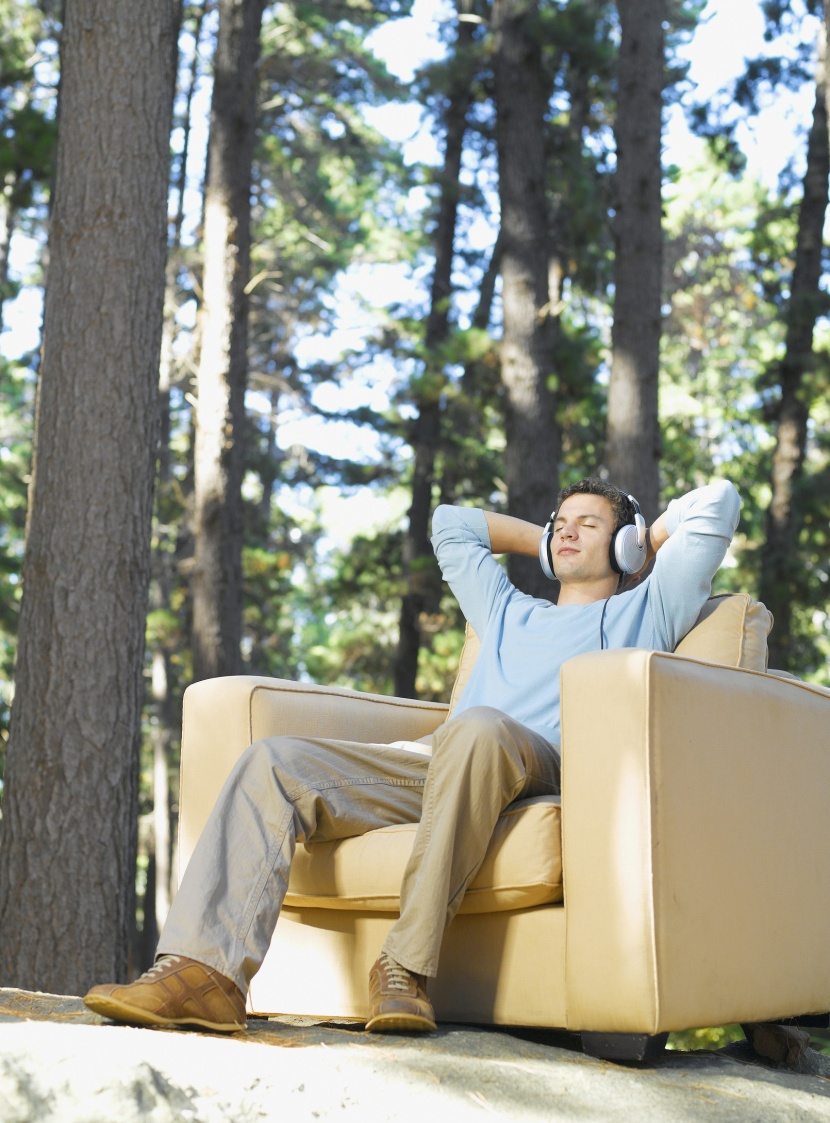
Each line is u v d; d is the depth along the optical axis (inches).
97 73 200.5
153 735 703.1
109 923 183.2
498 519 131.2
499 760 93.6
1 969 180.1
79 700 186.5
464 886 93.7
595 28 428.8
